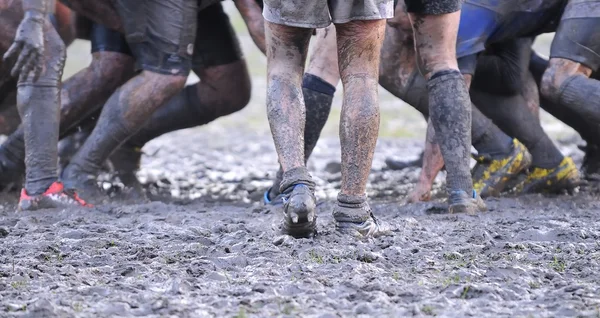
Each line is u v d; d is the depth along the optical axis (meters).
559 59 22.42
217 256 14.86
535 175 25.06
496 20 22.19
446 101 19.08
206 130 49.56
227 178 32.03
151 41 22.47
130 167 26.83
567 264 14.25
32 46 19.91
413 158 35.00
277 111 15.08
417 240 16.08
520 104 25.31
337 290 12.48
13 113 25.78
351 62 15.26
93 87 24.61
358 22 15.02
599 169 27.02
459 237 16.53
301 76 15.48
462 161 19.38
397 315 11.30
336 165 33.38
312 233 15.62
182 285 12.67
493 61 24.83
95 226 17.94
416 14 18.72
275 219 18.31
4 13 21.92
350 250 14.69
